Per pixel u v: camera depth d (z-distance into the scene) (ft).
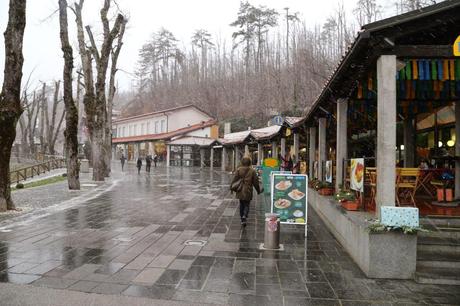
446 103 39.19
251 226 31.89
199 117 171.22
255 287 17.58
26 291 16.65
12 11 36.01
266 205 45.73
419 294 16.94
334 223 29.04
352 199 27.43
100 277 18.57
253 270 20.06
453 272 18.83
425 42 24.17
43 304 15.31
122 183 74.74
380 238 19.02
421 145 46.42
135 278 18.49
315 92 125.49
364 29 20.74
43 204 43.16
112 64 95.40
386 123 21.52
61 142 274.36
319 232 30.14
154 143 166.81
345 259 22.34
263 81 186.19
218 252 23.48
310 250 24.39
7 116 36.19
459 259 19.66
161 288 17.26
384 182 21.42
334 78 27.81
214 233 28.94
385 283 18.28
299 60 147.23
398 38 22.17
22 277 18.39
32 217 34.71
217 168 143.54
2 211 36.81
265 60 199.21
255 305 15.60
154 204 44.70
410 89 31.37
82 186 66.13
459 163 33.91
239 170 31.96
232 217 36.22
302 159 78.43
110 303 15.53
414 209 19.10
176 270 19.83
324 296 16.63
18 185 61.46
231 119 184.75
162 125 168.35
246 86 204.33
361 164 26.37
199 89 232.73
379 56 21.93
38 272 19.15
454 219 23.61
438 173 36.52
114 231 29.09
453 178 33.53
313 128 54.54
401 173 27.99
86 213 37.50
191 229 30.30
